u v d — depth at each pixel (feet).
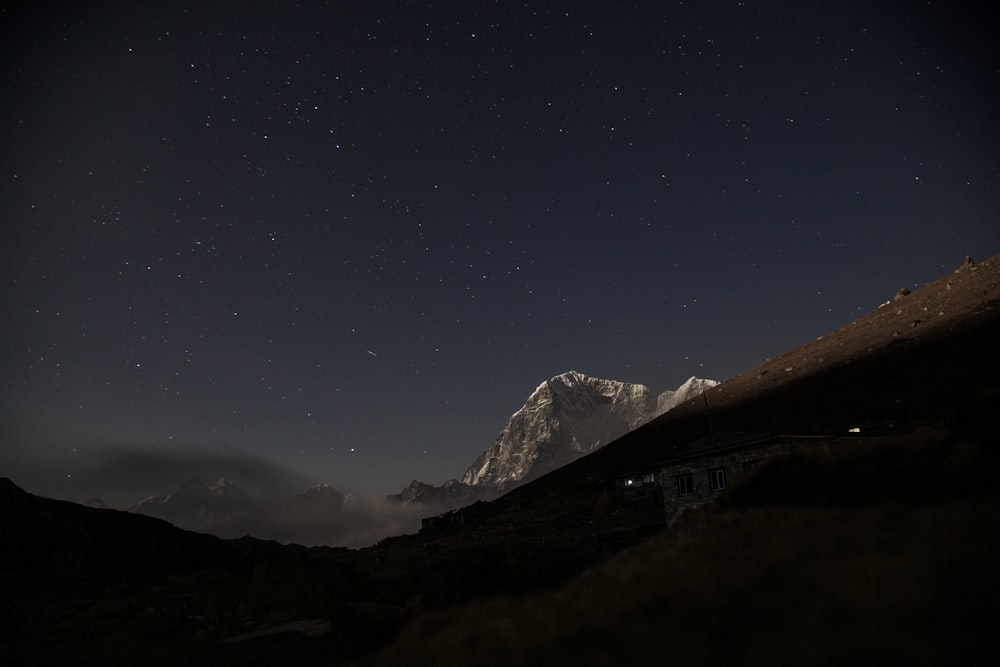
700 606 38.06
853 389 330.54
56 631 97.30
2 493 170.91
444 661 42.09
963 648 27.32
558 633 39.78
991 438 60.59
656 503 223.92
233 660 77.82
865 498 60.03
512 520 263.49
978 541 38.11
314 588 119.44
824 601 34.42
